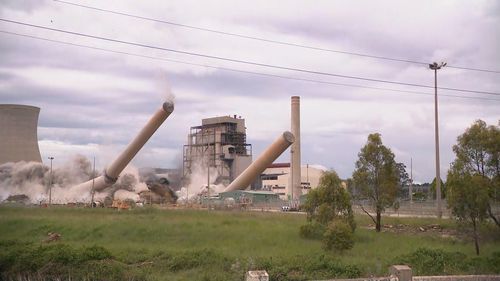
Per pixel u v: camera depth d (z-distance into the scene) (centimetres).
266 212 6084
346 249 2569
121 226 3538
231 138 14862
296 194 10162
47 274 1973
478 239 2722
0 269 2047
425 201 5875
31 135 12269
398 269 1739
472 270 2164
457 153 2748
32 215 4572
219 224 3834
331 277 1959
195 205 8119
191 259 2220
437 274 2116
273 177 15562
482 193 2506
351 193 3694
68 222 3791
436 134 4641
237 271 1975
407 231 3675
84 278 1892
